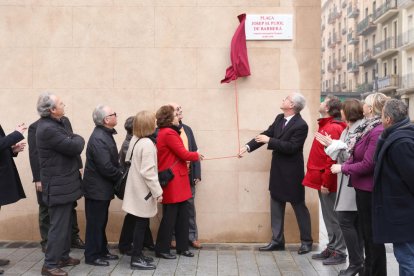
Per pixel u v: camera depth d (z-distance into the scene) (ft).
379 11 163.84
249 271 17.79
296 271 17.80
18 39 21.61
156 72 21.57
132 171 17.84
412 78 145.48
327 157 18.45
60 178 16.87
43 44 21.61
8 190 17.43
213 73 21.56
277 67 21.47
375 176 13.69
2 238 21.85
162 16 21.49
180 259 19.29
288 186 20.10
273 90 21.48
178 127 19.38
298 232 21.79
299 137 19.84
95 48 21.59
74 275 17.25
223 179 21.68
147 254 20.07
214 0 21.44
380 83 163.02
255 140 20.39
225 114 21.58
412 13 144.87
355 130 16.19
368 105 15.79
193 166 20.76
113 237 21.85
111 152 18.21
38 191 19.51
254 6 21.40
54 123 16.87
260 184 21.66
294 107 20.10
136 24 21.56
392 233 13.35
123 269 17.97
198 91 21.56
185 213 19.65
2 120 21.68
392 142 13.24
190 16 21.49
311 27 21.35
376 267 15.15
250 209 21.67
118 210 21.81
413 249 13.35
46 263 17.04
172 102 21.52
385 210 13.48
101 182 18.21
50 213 17.10
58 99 17.01
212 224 21.70
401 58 152.15
